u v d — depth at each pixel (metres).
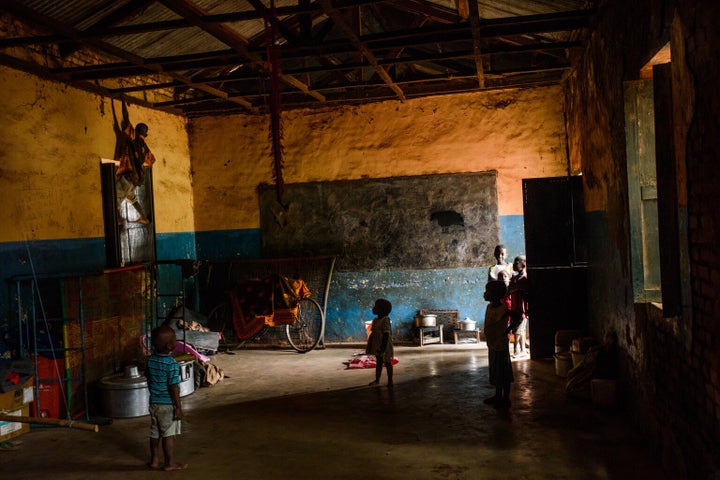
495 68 9.14
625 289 5.08
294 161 9.97
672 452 3.82
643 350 4.59
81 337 5.95
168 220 9.38
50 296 6.08
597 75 5.98
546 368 7.34
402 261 9.70
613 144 5.28
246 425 5.61
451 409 5.83
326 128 9.85
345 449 4.86
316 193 9.91
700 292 3.16
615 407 5.54
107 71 6.89
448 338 9.53
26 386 5.54
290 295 8.93
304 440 5.13
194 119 10.21
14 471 4.63
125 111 8.13
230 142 10.13
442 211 9.57
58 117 6.82
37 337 5.90
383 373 7.54
